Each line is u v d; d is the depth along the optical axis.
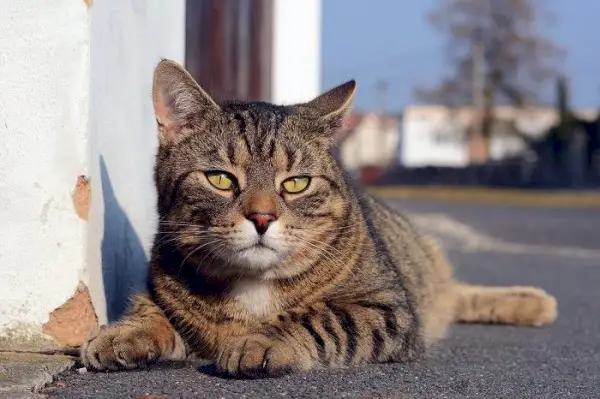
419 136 9.90
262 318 0.73
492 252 2.03
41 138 0.72
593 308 1.14
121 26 0.83
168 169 0.76
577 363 0.79
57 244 0.72
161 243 0.75
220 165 0.73
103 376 0.67
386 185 7.39
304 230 0.73
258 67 1.46
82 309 0.73
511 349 0.85
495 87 8.23
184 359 0.73
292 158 0.74
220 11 1.27
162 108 0.77
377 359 0.73
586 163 7.16
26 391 0.62
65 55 0.72
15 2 0.71
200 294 0.73
